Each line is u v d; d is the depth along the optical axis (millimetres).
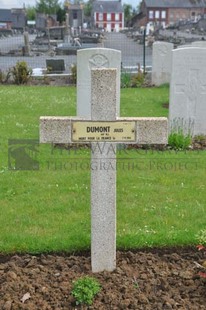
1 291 4062
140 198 6309
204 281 4219
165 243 5027
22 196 6359
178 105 9398
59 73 22031
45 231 5301
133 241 5020
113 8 95125
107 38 52906
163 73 19266
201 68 9195
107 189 4191
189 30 64000
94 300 3932
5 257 4840
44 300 3957
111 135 4117
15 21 82438
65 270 4438
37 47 39469
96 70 3969
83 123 4098
